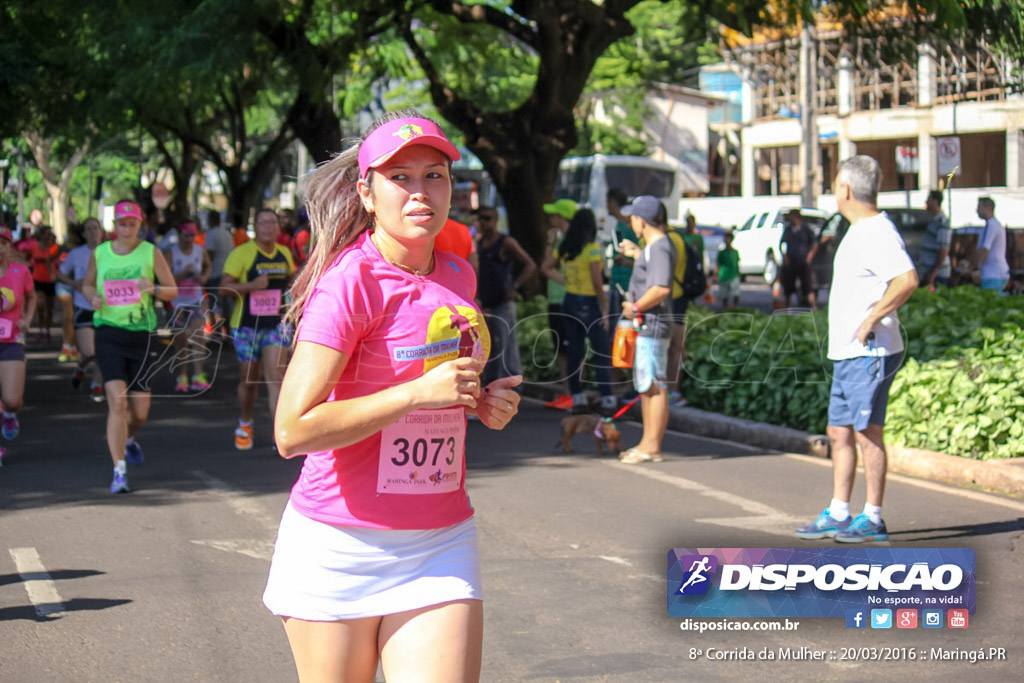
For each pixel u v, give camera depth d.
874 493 6.18
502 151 17.70
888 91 41.56
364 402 2.60
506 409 2.86
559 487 7.86
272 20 15.24
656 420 8.88
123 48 15.27
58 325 23.53
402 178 2.75
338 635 2.74
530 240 17.81
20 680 4.32
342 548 2.71
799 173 48.03
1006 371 8.52
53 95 20.34
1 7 16.62
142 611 5.14
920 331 10.32
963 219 23.48
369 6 16.70
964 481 7.94
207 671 4.43
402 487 2.72
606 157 36.25
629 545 6.24
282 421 2.62
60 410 11.59
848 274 6.09
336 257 2.89
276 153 31.55
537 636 4.80
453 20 20.30
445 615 2.69
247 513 7.06
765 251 33.38
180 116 27.17
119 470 7.66
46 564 5.91
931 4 12.45
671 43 43.41
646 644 4.70
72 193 61.22
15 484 7.95
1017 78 13.49
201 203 63.03
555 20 16.70
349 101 27.59
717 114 52.72
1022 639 4.73
